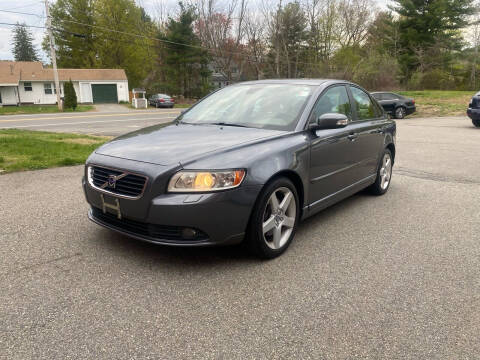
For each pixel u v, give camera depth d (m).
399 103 20.41
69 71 43.88
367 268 3.18
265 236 3.34
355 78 39.09
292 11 47.53
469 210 4.78
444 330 2.38
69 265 3.08
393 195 5.48
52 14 51.94
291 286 2.85
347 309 2.58
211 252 3.40
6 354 2.06
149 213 2.85
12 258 3.19
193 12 47.12
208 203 2.80
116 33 53.75
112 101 44.62
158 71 57.59
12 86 40.78
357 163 4.55
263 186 3.03
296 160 3.38
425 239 3.83
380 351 2.18
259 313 2.50
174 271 3.03
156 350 2.13
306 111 3.78
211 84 51.91
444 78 38.53
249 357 2.10
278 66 47.91
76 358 2.05
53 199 4.83
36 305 2.52
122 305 2.54
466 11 39.81
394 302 2.67
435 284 2.94
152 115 24.83
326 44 48.66
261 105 4.02
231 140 3.28
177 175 2.84
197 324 2.37
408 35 41.94
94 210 3.49
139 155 3.10
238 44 48.41
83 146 8.98
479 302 2.70
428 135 12.55
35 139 9.92
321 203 3.93
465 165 7.60
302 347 2.19
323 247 3.60
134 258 3.23
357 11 48.94
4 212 4.32
